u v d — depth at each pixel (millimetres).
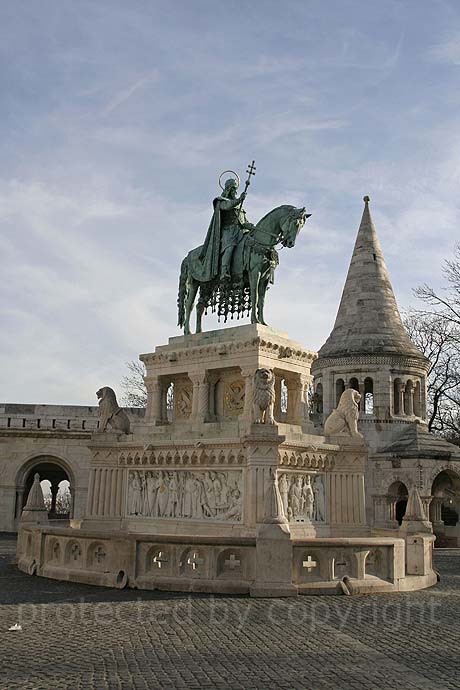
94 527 20828
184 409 21859
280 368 20375
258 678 8609
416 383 45094
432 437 41531
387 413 43531
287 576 14344
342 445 20500
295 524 18938
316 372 46625
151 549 15305
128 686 8156
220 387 20953
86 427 42531
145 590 14883
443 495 46406
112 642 10320
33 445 42000
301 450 19141
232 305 21641
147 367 22344
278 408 20984
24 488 41938
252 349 19734
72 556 16703
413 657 9711
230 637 10719
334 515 20297
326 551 14953
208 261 21656
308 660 9500
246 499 17922
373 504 41156
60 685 8172
